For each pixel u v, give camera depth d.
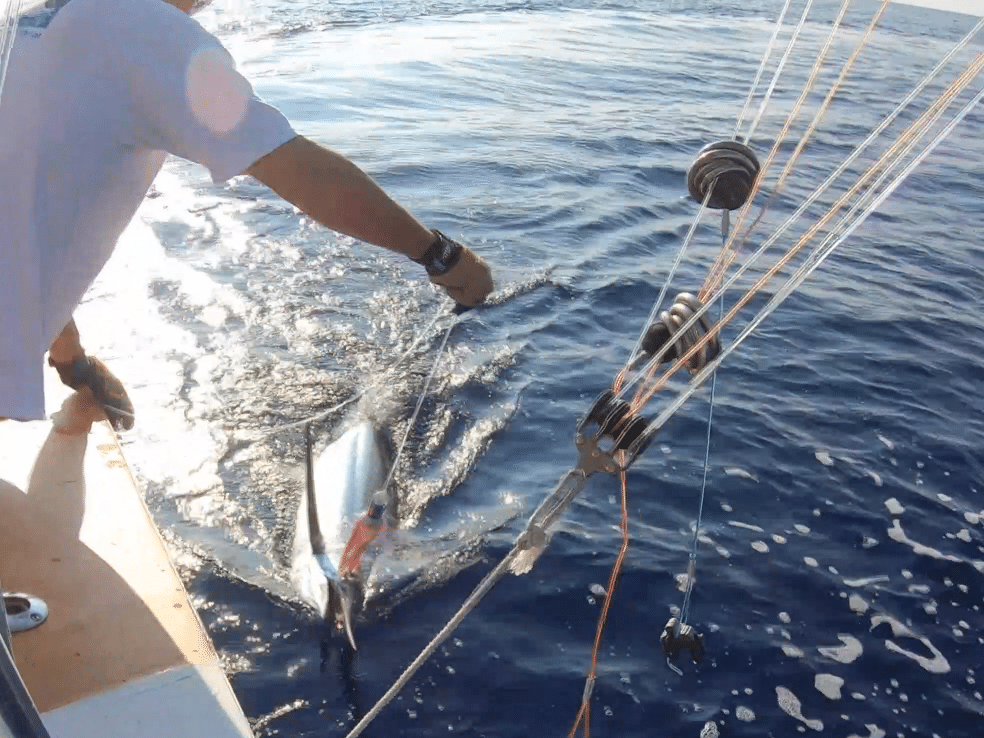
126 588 2.23
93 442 2.76
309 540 3.74
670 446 4.90
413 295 6.23
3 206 1.59
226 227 7.09
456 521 4.23
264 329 5.64
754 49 21.06
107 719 1.87
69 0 1.57
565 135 10.98
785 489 4.64
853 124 14.21
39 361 1.67
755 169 1.93
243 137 1.55
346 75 12.91
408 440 4.79
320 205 1.61
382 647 3.47
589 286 6.70
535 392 5.28
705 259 7.47
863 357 6.19
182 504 4.12
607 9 23.66
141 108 1.60
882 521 4.47
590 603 3.78
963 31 39.69
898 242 8.80
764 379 5.73
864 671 3.56
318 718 3.13
